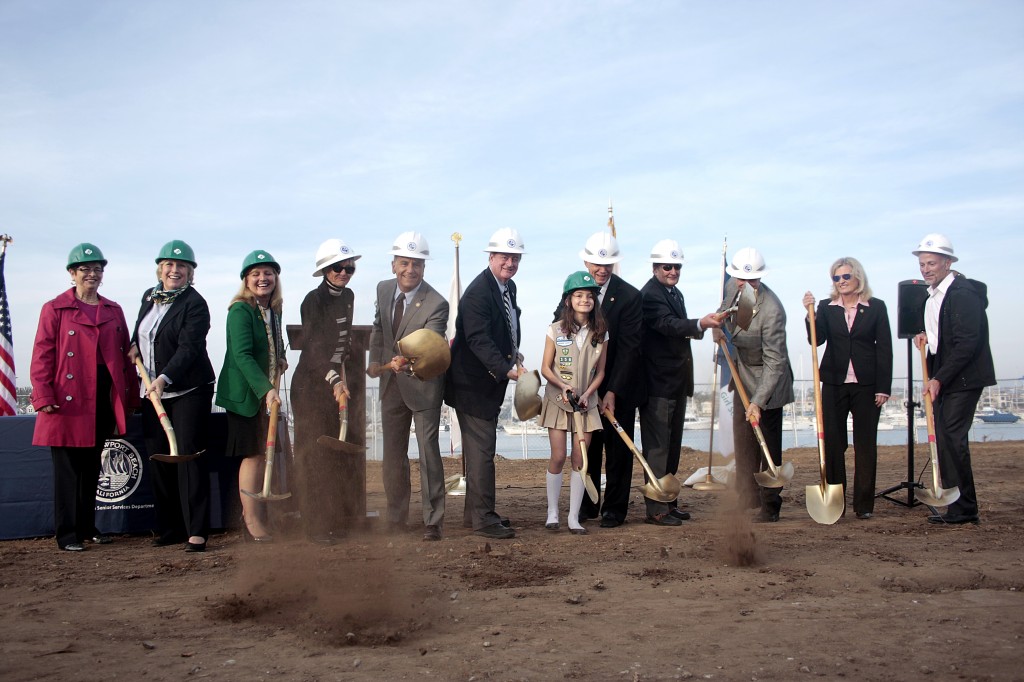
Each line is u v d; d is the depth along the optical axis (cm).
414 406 664
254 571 536
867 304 778
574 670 347
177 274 662
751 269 741
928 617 422
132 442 711
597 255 715
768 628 406
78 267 664
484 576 521
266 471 623
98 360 664
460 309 687
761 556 580
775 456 773
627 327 720
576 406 700
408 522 743
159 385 632
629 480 746
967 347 709
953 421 721
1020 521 739
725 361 775
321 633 405
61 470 649
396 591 480
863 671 341
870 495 769
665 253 754
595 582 503
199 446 644
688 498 960
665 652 371
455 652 374
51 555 622
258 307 664
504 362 666
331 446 625
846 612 434
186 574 549
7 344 913
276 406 632
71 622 430
